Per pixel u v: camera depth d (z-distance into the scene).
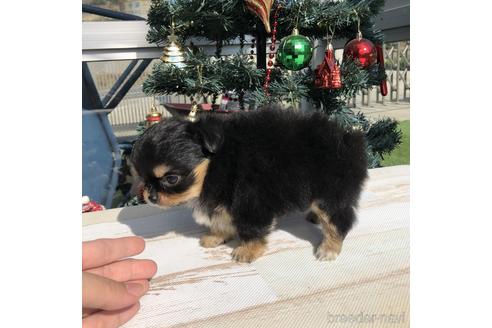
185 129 0.36
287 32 0.58
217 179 0.36
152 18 0.57
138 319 0.27
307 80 0.56
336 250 0.35
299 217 0.44
